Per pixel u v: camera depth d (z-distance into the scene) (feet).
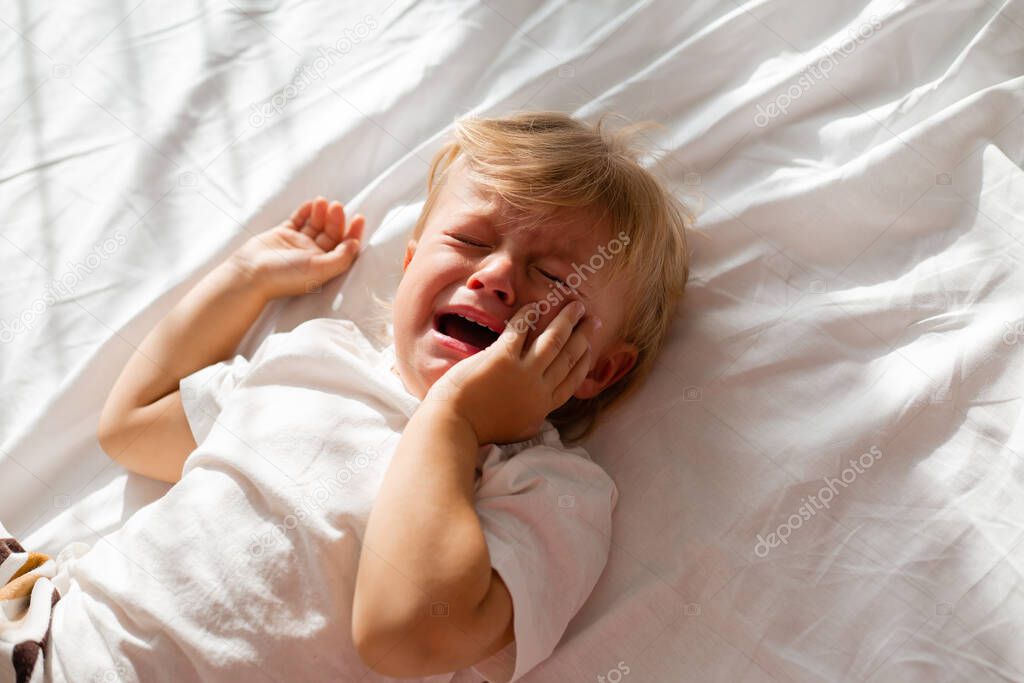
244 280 3.96
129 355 3.96
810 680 3.10
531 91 4.32
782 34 4.28
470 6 4.54
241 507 3.28
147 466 3.80
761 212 3.85
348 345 3.76
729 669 3.19
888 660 3.07
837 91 4.11
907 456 3.31
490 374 3.23
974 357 3.37
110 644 3.10
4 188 4.22
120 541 3.36
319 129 4.34
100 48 4.54
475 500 3.22
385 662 2.94
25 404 3.92
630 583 3.35
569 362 3.41
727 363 3.61
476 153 3.58
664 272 3.69
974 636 3.03
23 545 3.70
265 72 4.49
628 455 3.59
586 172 3.54
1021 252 3.53
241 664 3.05
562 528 3.22
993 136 3.77
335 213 4.08
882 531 3.22
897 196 3.76
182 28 4.60
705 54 4.25
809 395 3.49
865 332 3.56
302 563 3.16
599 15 4.52
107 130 4.35
